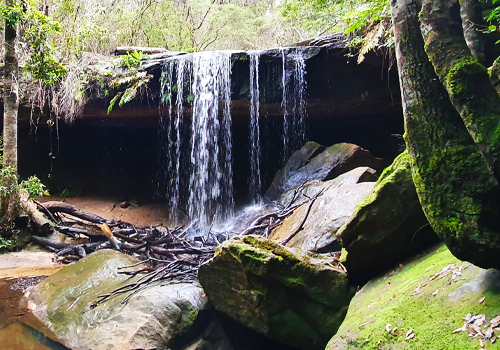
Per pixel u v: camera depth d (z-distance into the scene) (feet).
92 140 39.55
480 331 5.81
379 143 33.24
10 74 25.20
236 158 38.29
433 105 6.69
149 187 39.22
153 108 31.91
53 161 38.86
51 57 26.25
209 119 32.07
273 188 29.04
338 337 7.88
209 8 49.08
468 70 6.04
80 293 16.17
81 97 31.22
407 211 10.40
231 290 12.51
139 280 15.78
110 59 32.50
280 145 36.11
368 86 27.63
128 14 43.55
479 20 9.43
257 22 50.26
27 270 21.34
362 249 10.72
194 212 34.91
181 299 14.12
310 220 17.85
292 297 11.34
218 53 29.73
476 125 5.91
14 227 25.55
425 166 6.79
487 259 6.23
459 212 6.36
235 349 13.44
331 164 26.37
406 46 6.94
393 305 7.76
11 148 25.31
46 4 33.06
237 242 12.26
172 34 47.14
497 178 5.86
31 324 15.06
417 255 10.29
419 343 6.31
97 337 13.20
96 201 36.42
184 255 20.06
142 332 12.83
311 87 28.53
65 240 26.81
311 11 31.76
